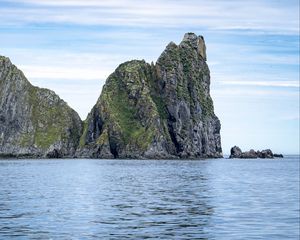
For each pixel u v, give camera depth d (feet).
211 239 146.82
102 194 286.46
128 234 154.61
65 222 176.24
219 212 205.67
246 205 231.09
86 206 225.35
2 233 153.79
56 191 302.86
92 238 147.54
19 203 234.58
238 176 491.31
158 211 209.36
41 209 211.61
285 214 198.49
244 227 167.12
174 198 265.13
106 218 187.62
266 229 163.12
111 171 595.06
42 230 159.63
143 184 371.15
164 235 153.17
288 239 146.72
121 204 235.40
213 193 295.28
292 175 512.63
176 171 595.47
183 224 173.88
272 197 269.85
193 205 231.71
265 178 458.50
